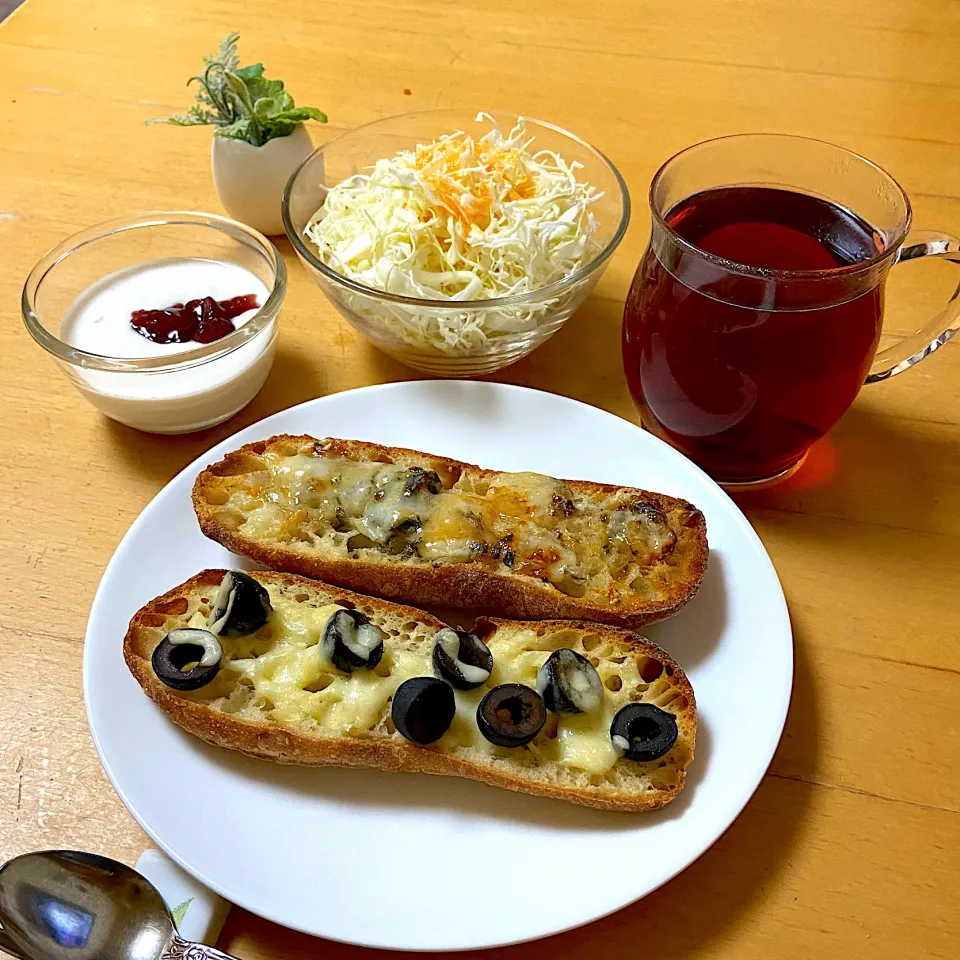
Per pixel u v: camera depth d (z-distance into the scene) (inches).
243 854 11.7
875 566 15.0
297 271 19.5
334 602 13.7
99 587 13.9
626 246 19.8
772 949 11.6
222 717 12.4
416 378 17.7
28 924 11.4
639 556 14.1
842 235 14.6
